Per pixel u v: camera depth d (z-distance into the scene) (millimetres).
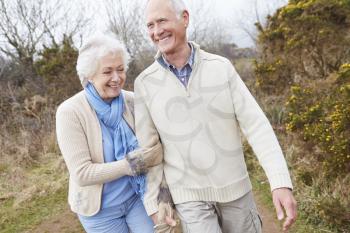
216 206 2113
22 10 10039
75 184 2156
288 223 1749
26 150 5895
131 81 9156
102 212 2199
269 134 1922
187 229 2088
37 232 3961
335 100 4180
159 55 2020
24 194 4711
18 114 7191
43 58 8523
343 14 6035
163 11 1930
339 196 3557
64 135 2041
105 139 2107
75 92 7879
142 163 2037
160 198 2113
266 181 4500
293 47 6402
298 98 4723
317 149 4195
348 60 6156
